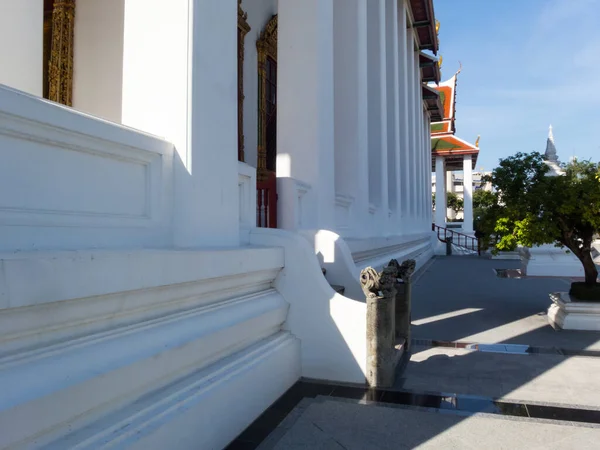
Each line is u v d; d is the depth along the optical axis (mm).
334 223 8445
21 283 2268
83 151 3109
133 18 4297
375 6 12867
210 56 4406
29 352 2404
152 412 2979
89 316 2748
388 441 3764
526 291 12836
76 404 2506
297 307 5227
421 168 25078
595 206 7688
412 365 5961
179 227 4004
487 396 4824
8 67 3586
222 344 3898
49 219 2844
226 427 3650
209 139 4348
